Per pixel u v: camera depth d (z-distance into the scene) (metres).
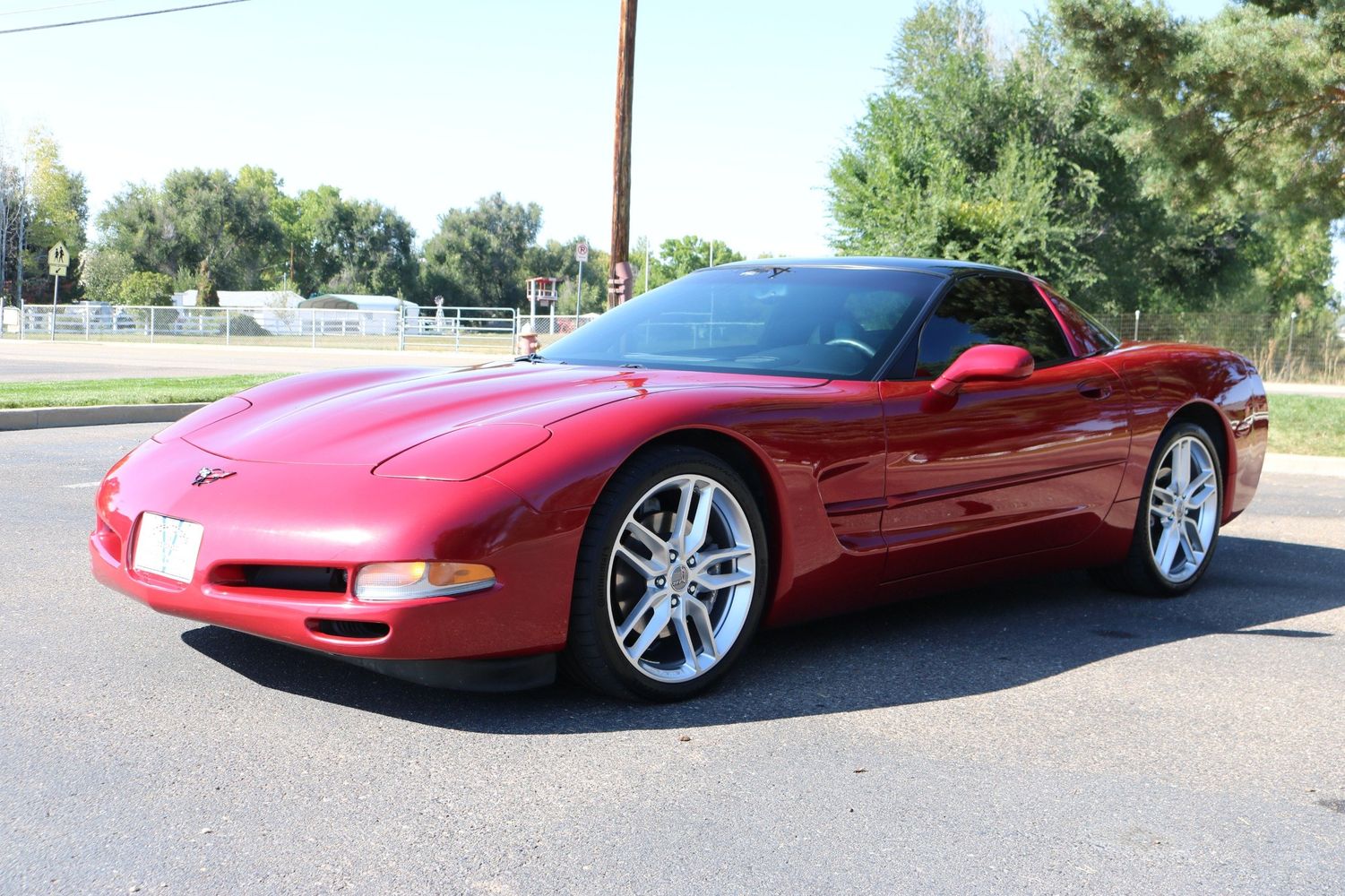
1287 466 8.98
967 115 28.84
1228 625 3.90
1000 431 3.56
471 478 2.60
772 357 3.50
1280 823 2.26
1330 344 23.78
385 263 87.19
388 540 2.50
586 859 2.04
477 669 2.62
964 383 3.38
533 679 2.70
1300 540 5.71
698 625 2.96
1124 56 14.45
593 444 2.71
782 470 3.03
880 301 3.67
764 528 3.09
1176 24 14.60
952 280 3.81
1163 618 3.99
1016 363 3.30
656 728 2.73
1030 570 3.87
